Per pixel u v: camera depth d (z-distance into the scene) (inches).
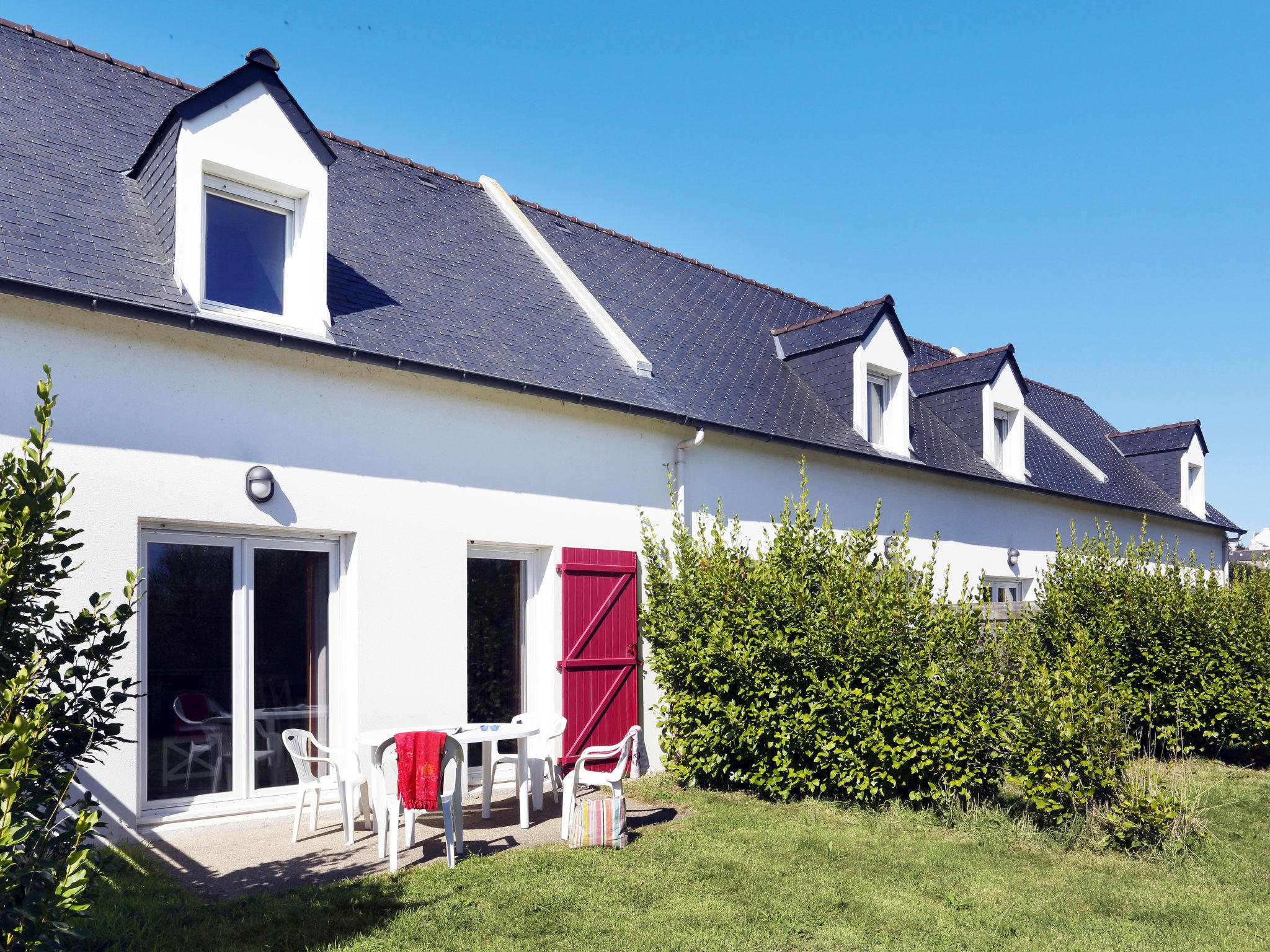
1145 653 451.8
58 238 277.3
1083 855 267.3
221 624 291.6
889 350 558.9
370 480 318.3
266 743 299.1
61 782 142.0
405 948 186.7
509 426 361.7
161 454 272.1
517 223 525.0
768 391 513.3
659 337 491.8
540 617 377.7
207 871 238.8
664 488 418.0
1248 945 199.3
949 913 216.5
